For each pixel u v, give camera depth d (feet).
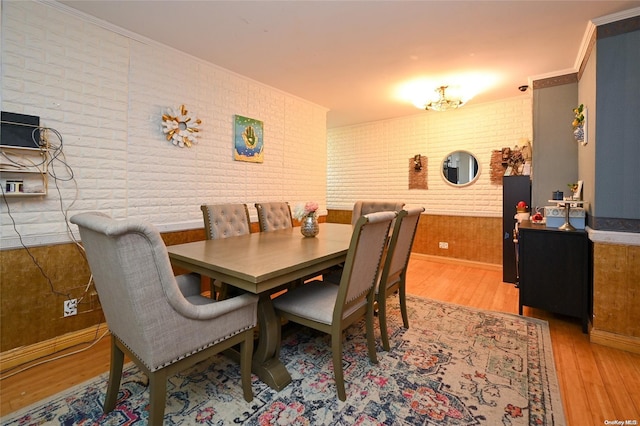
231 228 9.19
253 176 11.62
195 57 9.46
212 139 10.18
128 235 3.52
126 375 5.86
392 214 5.74
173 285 3.93
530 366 6.19
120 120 7.98
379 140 17.49
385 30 7.77
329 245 7.09
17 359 6.40
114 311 4.27
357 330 7.82
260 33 7.98
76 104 7.20
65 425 4.64
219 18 7.30
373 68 10.10
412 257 16.53
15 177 6.41
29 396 5.39
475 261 14.75
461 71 10.34
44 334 6.82
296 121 13.32
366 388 5.49
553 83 10.28
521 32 7.82
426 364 6.25
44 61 6.71
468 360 6.40
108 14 7.18
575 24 7.44
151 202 8.68
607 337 7.06
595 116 7.30
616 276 7.02
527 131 13.32
